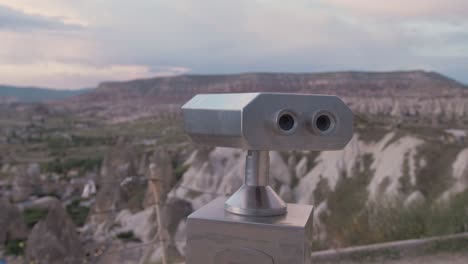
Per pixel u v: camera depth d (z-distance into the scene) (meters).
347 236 6.51
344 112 1.55
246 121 1.40
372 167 32.31
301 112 1.48
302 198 32.38
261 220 1.55
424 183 27.78
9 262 30.55
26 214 44.22
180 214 20.69
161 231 5.29
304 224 1.49
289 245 1.47
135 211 30.41
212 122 1.53
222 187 29.33
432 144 30.84
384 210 6.70
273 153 36.06
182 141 54.94
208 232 1.57
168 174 22.58
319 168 34.00
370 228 6.45
